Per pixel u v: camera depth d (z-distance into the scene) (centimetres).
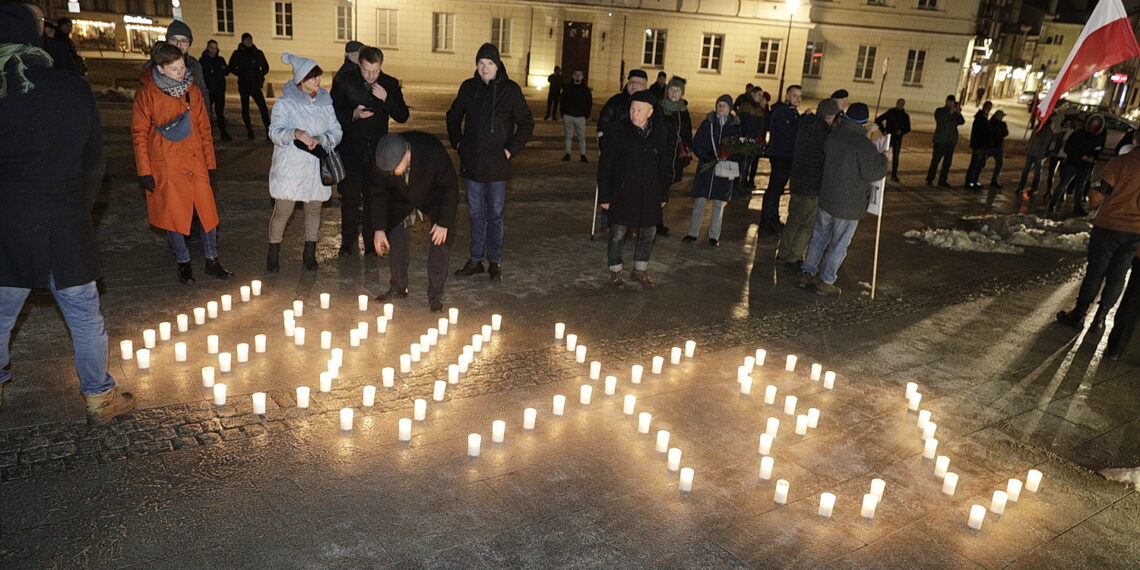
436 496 403
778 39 3919
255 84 1528
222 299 642
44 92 381
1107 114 2598
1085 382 646
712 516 406
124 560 336
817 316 762
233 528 363
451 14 3634
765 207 1080
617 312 721
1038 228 1331
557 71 2477
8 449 412
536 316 691
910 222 1327
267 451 433
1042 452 514
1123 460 512
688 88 3919
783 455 479
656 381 575
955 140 1756
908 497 442
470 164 742
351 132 771
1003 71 6506
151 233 838
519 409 510
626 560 364
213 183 707
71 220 405
